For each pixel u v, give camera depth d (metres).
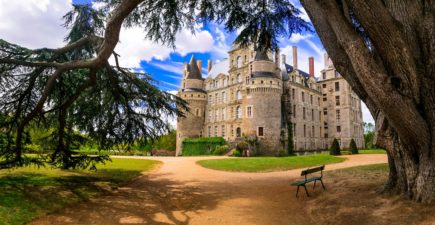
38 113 11.36
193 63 67.06
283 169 20.30
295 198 10.16
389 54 6.40
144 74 14.02
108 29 9.10
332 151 35.12
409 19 7.35
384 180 10.35
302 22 11.34
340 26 6.50
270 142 48.06
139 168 20.47
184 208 9.20
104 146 15.02
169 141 75.38
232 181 14.92
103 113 13.88
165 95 14.16
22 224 7.07
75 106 13.73
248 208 9.09
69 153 13.32
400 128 6.60
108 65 11.57
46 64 9.98
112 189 12.17
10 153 11.55
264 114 48.84
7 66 10.10
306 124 60.56
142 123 14.23
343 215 7.25
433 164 6.75
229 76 59.97
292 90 57.78
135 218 8.00
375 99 6.35
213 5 11.46
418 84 6.76
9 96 10.84
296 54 63.59
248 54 56.53
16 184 11.01
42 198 9.37
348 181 11.33
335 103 67.25
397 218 6.32
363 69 6.22
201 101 64.75
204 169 21.12
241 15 11.52
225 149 48.91
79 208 8.88
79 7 11.52
